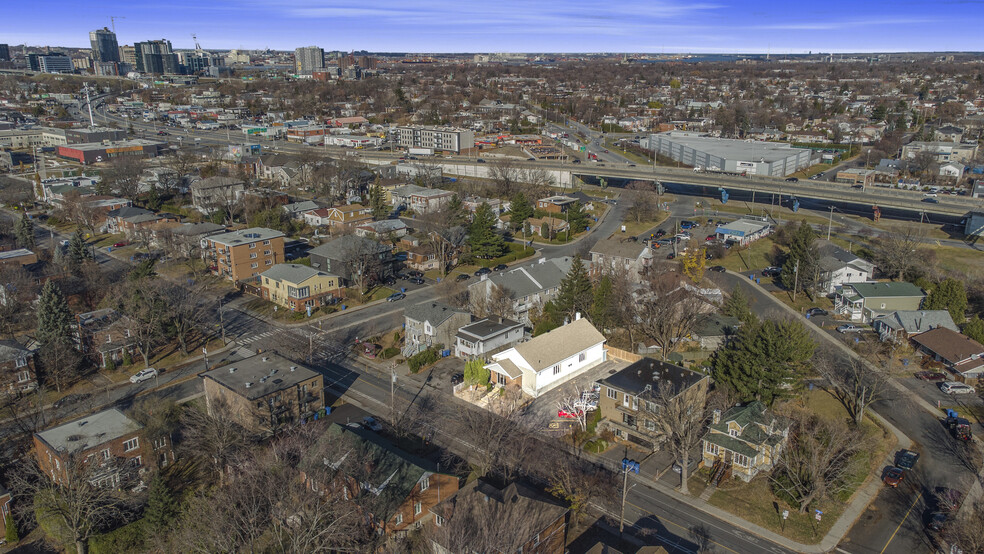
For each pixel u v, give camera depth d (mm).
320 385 76000
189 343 95438
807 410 74500
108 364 87688
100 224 152375
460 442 70312
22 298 101688
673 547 54719
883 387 77750
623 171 198625
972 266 124938
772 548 54688
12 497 59375
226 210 157125
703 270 116125
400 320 102688
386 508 54969
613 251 115500
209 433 64000
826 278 111188
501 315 96438
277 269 109562
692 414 64438
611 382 72625
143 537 56625
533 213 161250
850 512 59156
